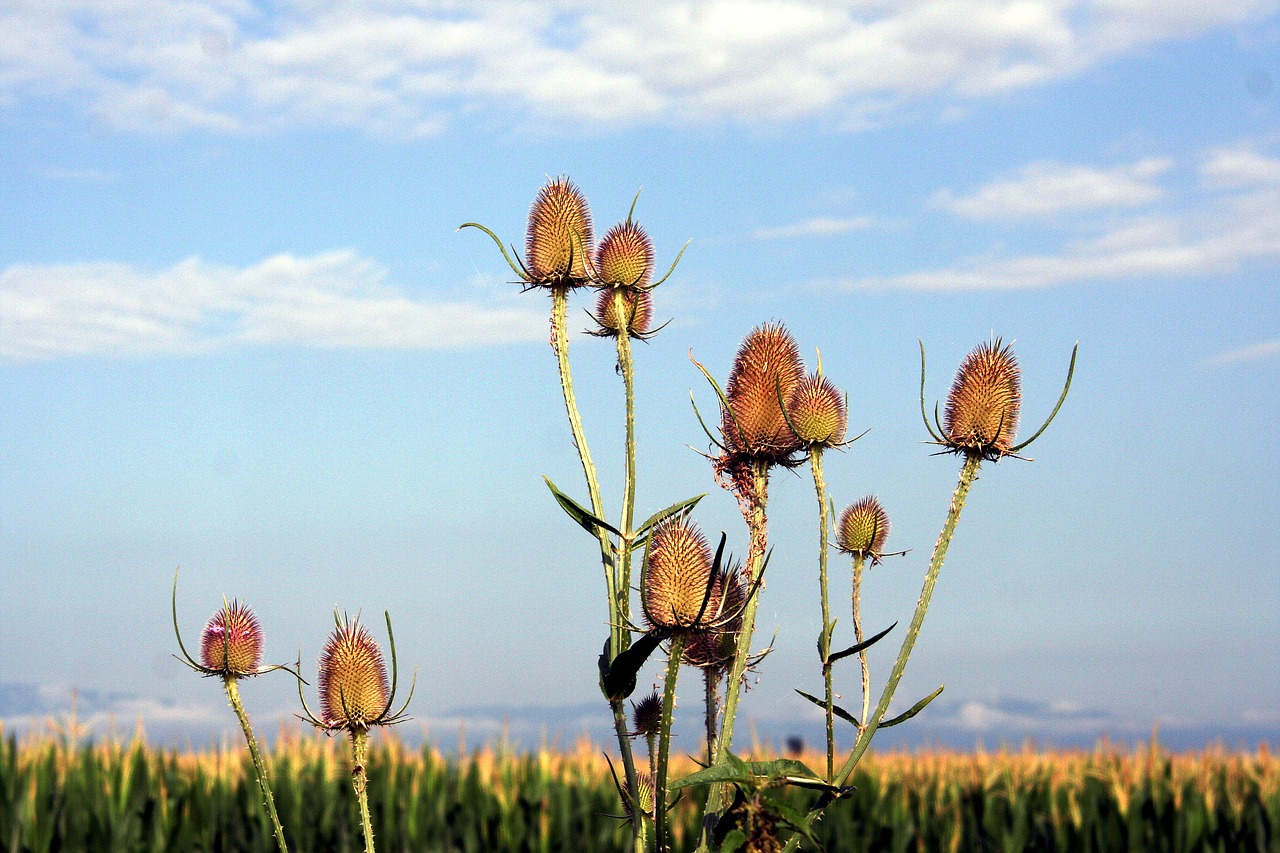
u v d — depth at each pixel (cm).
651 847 142
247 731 152
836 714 143
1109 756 436
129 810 337
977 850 374
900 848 369
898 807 392
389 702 150
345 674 149
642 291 160
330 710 149
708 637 147
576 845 369
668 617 137
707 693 148
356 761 149
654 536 142
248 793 359
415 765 403
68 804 336
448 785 410
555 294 159
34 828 319
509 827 367
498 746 432
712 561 140
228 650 151
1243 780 414
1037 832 374
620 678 141
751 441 146
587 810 372
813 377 148
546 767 401
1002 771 429
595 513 151
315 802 371
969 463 143
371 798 372
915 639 141
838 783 139
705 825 141
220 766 378
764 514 147
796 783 137
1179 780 409
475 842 357
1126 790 386
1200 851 350
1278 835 347
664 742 135
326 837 349
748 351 151
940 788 425
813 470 146
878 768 448
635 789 142
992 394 143
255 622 154
